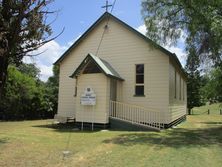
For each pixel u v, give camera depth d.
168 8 16.08
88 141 11.15
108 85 16.00
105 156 8.37
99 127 15.86
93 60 16.00
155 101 16.67
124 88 17.64
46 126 17.36
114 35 18.44
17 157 8.02
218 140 12.08
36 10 8.48
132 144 10.51
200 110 58.88
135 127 15.56
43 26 8.75
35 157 8.11
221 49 14.90
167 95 16.39
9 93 22.86
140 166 7.26
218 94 22.88
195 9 14.29
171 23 16.27
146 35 16.45
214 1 13.88
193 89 45.19
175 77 20.05
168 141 11.38
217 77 20.94
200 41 15.70
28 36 8.55
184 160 8.02
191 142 11.25
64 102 19.77
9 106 23.34
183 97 26.67
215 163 7.80
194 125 20.61
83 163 7.51
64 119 18.47
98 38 19.00
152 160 7.94
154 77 16.86
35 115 25.66
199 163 7.71
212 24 13.26
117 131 14.89
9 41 8.27
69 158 8.09
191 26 14.95
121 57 18.02
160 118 16.41
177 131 15.45
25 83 24.27
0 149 8.90
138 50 17.52
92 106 16.19
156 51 16.94
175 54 16.69
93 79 16.22
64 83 19.94
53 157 8.17
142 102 17.02
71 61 19.84
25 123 19.61
